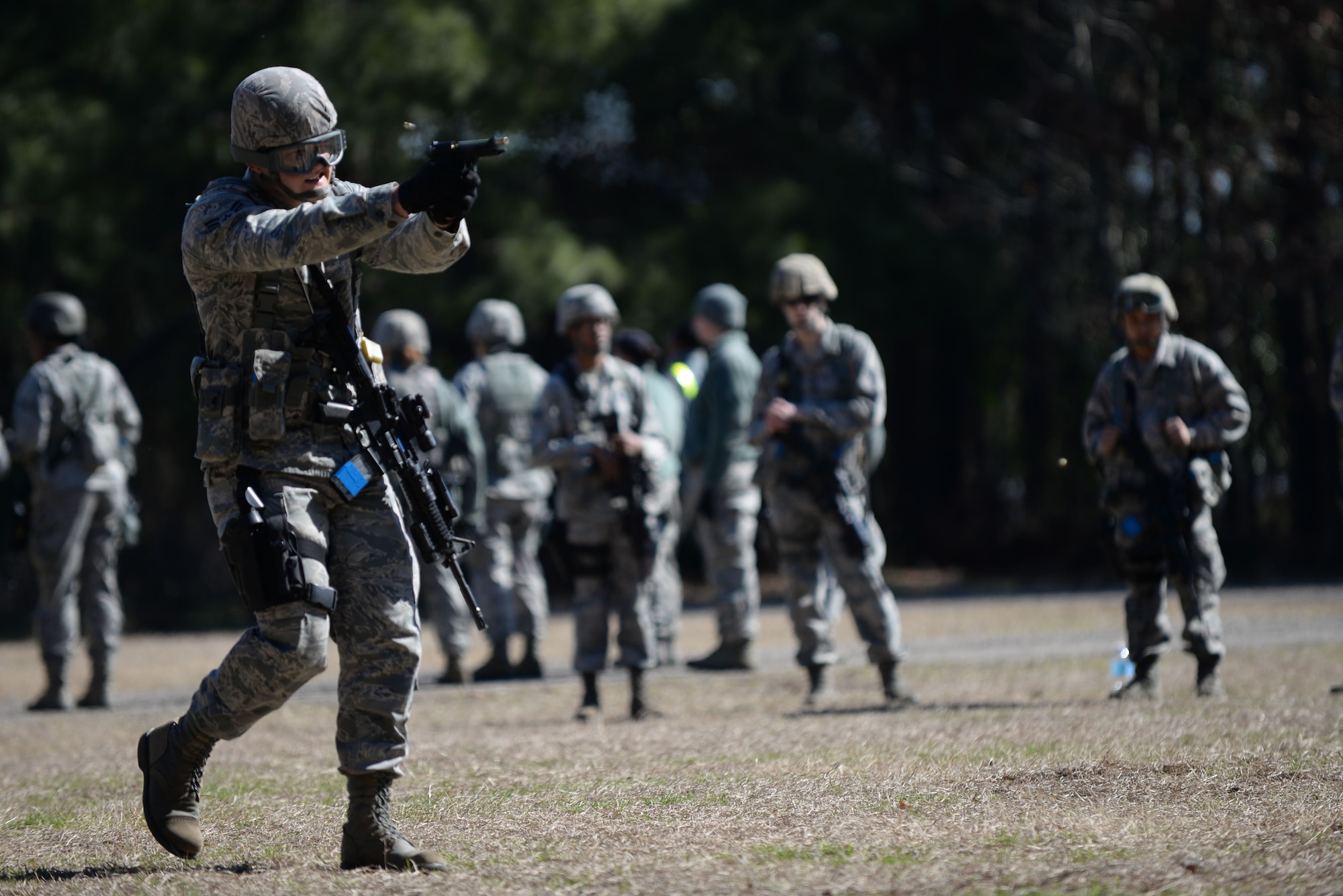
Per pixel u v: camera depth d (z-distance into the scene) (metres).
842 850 14.29
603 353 29.86
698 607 68.06
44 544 35.38
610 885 13.19
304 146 14.47
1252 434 73.56
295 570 14.00
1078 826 14.95
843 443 29.91
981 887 12.59
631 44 70.31
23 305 67.38
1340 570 71.06
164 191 69.75
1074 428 82.94
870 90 85.25
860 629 29.20
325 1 68.19
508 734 26.19
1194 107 69.94
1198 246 70.50
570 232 69.88
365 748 14.45
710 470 37.09
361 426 14.69
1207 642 26.75
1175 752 19.27
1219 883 12.44
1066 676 32.12
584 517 28.84
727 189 77.50
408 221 14.52
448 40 64.25
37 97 66.81
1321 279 68.50
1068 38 75.81
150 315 74.44
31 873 15.14
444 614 37.78
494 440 38.66
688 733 24.28
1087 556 79.25
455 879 13.70
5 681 45.34
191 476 76.38
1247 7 67.00
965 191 81.56
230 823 17.64
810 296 29.69
